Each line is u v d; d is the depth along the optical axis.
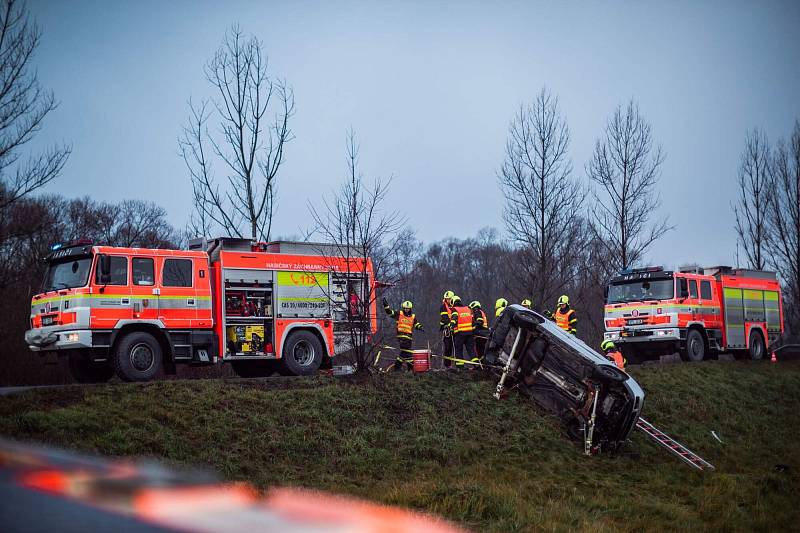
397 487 11.79
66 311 14.87
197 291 16.20
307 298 17.94
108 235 43.00
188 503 2.38
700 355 25.08
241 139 22.72
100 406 12.20
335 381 15.86
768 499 14.09
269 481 11.17
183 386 13.71
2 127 20.25
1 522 2.10
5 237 25.55
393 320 19.84
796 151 34.03
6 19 20.39
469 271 63.44
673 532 11.41
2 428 10.58
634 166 28.30
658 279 24.53
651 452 16.92
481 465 13.90
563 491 13.09
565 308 20.89
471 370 18.12
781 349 29.50
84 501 2.25
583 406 16.30
